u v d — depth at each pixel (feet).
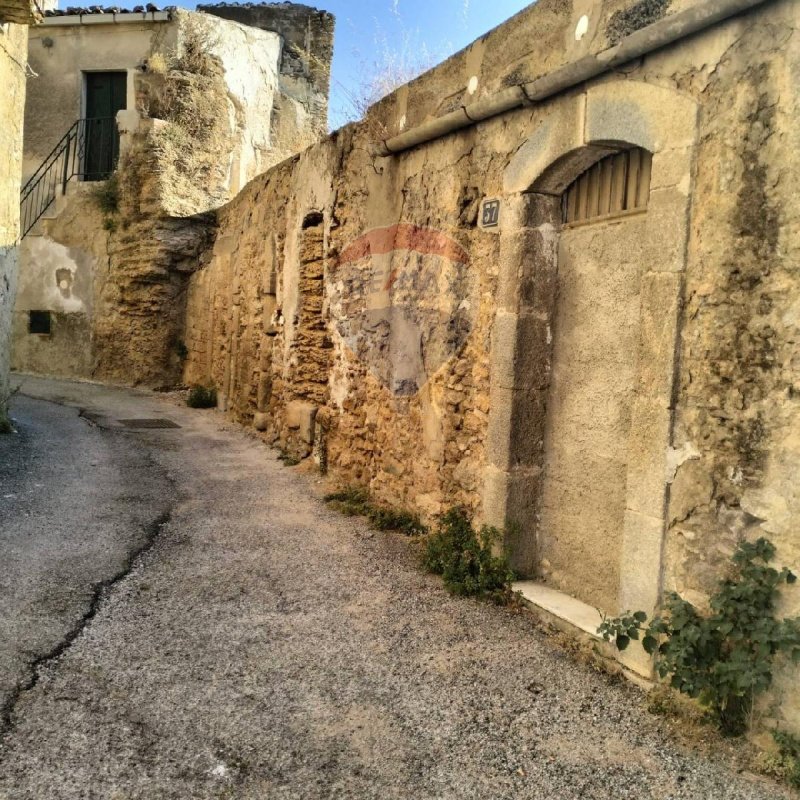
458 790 8.13
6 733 8.62
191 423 32.53
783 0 8.66
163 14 46.09
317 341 24.22
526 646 11.74
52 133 49.24
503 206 13.98
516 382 13.55
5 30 23.07
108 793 7.73
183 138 45.01
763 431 8.87
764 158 8.87
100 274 45.80
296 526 17.84
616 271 12.12
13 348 47.32
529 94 12.69
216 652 11.07
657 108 10.31
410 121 17.34
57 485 19.80
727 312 9.34
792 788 8.15
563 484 13.35
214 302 38.70
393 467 18.57
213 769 8.27
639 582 10.48
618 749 8.96
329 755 8.66
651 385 10.37
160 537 16.33
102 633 11.40
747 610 8.67
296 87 56.85
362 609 13.00
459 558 14.49
